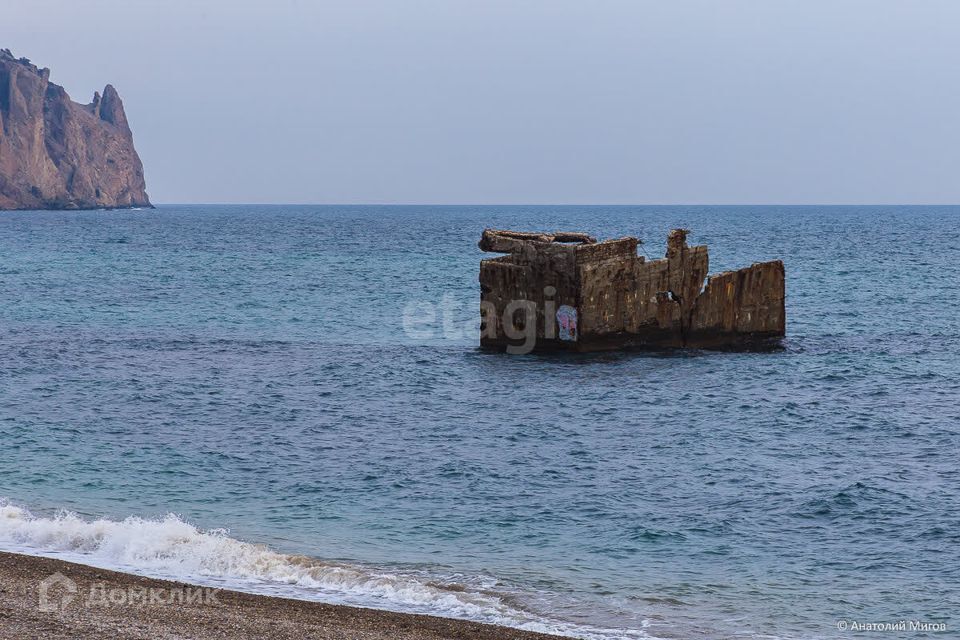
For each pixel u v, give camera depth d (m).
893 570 35.44
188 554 34.59
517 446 52.53
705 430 56.56
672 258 77.12
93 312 111.31
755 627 30.50
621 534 38.88
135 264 185.50
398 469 47.59
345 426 56.81
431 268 177.00
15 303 118.50
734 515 41.28
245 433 54.72
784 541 38.38
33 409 59.78
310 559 34.84
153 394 65.06
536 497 43.47
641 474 47.41
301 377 71.75
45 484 44.00
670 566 35.59
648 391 66.44
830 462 49.91
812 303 120.12
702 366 74.62
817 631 30.38
